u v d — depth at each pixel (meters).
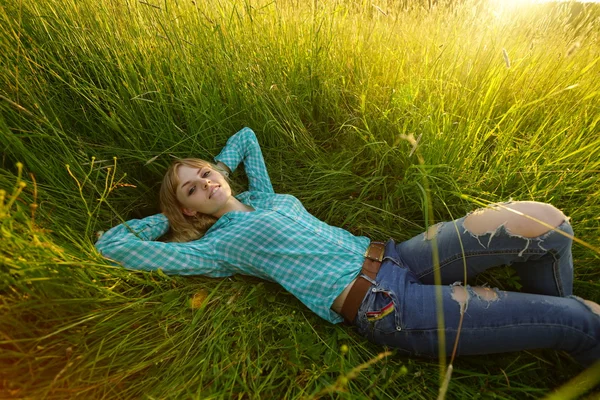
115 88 2.08
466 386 1.41
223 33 2.25
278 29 2.44
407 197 2.08
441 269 1.58
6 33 1.76
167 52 2.09
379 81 2.48
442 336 1.18
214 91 2.20
